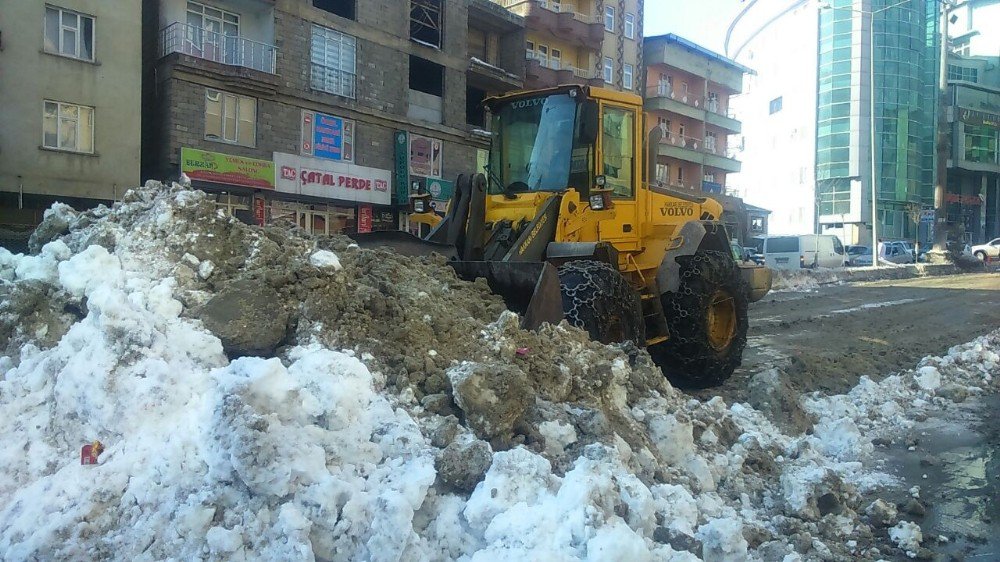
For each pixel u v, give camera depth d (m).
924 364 7.75
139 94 18.28
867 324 12.29
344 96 22.22
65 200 17.50
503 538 2.64
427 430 3.25
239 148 19.80
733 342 7.40
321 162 21.67
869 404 6.40
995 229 61.84
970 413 6.39
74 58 17.31
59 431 2.99
